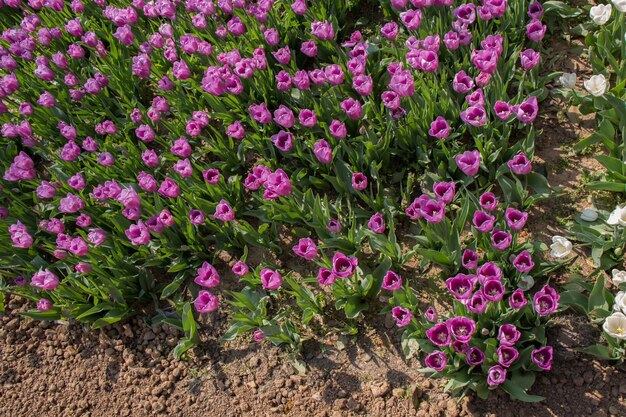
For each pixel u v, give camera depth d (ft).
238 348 9.05
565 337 8.35
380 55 10.17
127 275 9.43
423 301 8.83
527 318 8.33
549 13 10.02
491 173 9.16
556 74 9.57
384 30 9.50
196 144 10.30
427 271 8.97
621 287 8.25
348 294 8.77
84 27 11.65
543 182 9.03
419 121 9.33
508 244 8.19
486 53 8.95
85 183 9.87
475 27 9.98
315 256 8.88
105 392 9.17
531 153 9.00
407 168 9.50
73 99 10.76
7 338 9.71
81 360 9.39
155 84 10.87
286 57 9.73
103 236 9.13
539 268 8.61
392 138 9.50
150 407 8.97
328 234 9.18
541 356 7.86
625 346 8.05
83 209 9.82
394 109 9.27
